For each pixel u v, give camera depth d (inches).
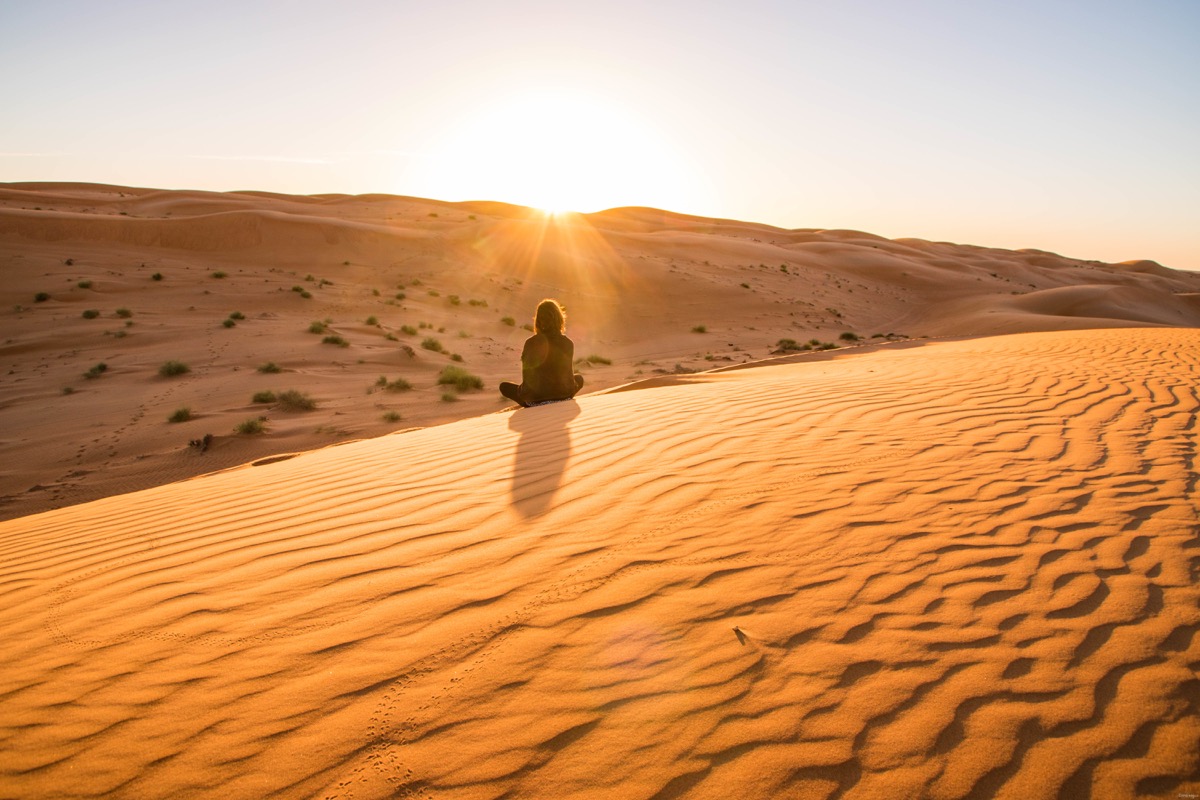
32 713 97.7
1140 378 315.6
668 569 127.3
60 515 224.8
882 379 333.1
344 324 1390.3
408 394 849.5
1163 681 91.5
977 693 90.5
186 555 153.9
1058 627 104.9
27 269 1590.8
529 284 2154.3
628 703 91.0
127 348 1082.1
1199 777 75.9
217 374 923.4
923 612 110.1
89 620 124.9
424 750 84.7
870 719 86.4
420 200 5054.1
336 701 94.9
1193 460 182.5
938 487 164.7
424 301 1784.0
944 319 2337.6
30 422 709.9
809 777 77.7
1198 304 2684.5
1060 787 75.4
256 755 85.8
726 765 79.9
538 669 99.2
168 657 109.4
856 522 145.3
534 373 372.5
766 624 108.0
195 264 1872.5
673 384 457.4
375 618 116.0
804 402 274.2
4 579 152.2
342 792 79.0
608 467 194.9
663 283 2337.6
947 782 76.5
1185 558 125.6
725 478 177.2
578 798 76.2
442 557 138.9
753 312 2140.7
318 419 689.6
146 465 557.6
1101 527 140.0
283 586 131.0
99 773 84.8
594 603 116.5
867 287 3048.7
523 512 162.4
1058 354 454.0
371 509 175.0
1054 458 186.5
